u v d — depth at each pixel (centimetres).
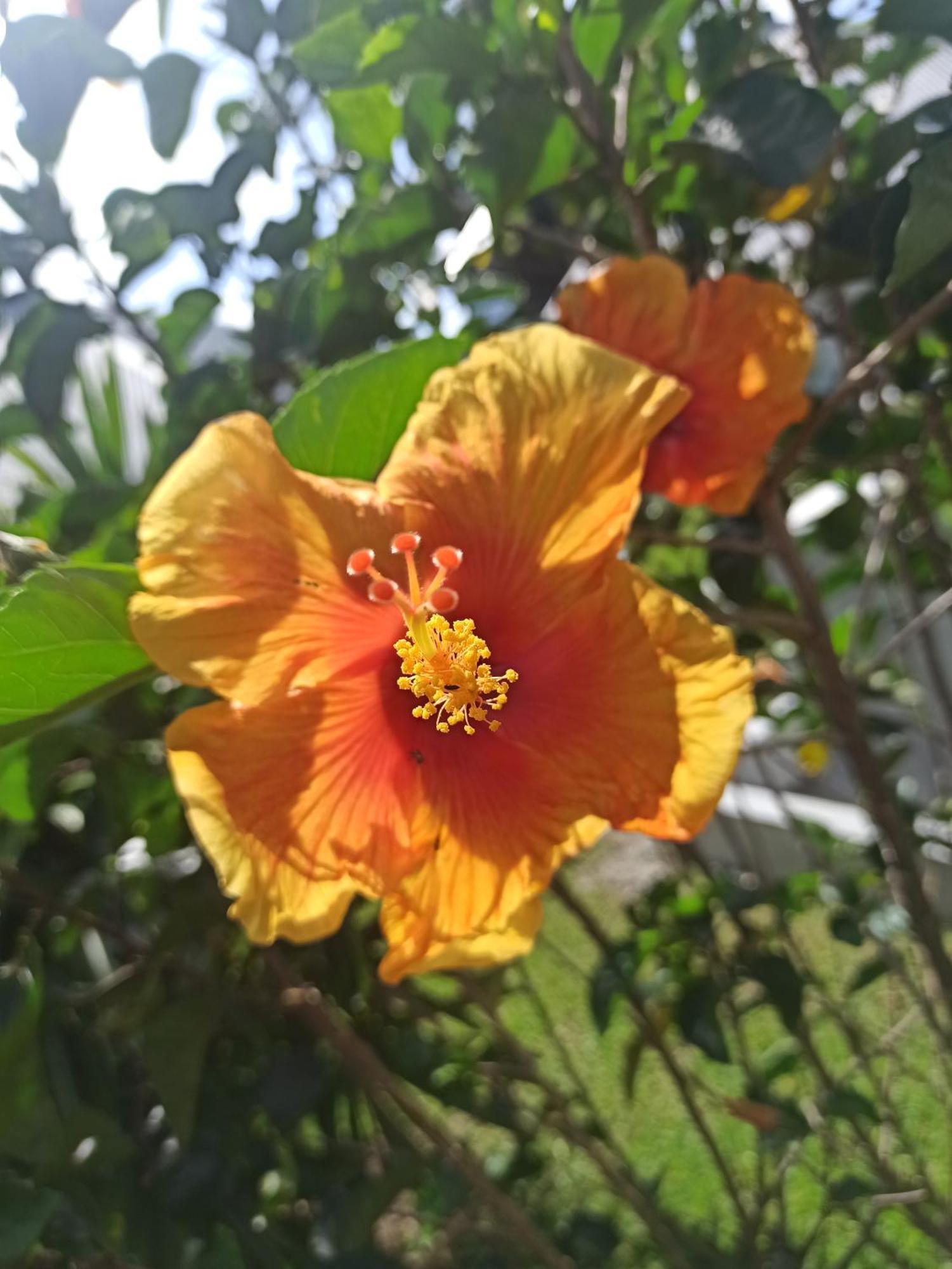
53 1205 23
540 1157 38
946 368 30
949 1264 40
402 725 19
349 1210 31
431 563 19
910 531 42
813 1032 55
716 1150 37
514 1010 68
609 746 19
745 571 33
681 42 30
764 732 56
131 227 31
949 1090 45
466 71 24
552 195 31
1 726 18
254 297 33
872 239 23
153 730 28
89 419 34
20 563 20
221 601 17
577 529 19
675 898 33
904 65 29
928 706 58
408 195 28
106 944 34
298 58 27
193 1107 27
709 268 29
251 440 17
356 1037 31
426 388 19
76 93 29
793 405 24
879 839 35
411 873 19
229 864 16
